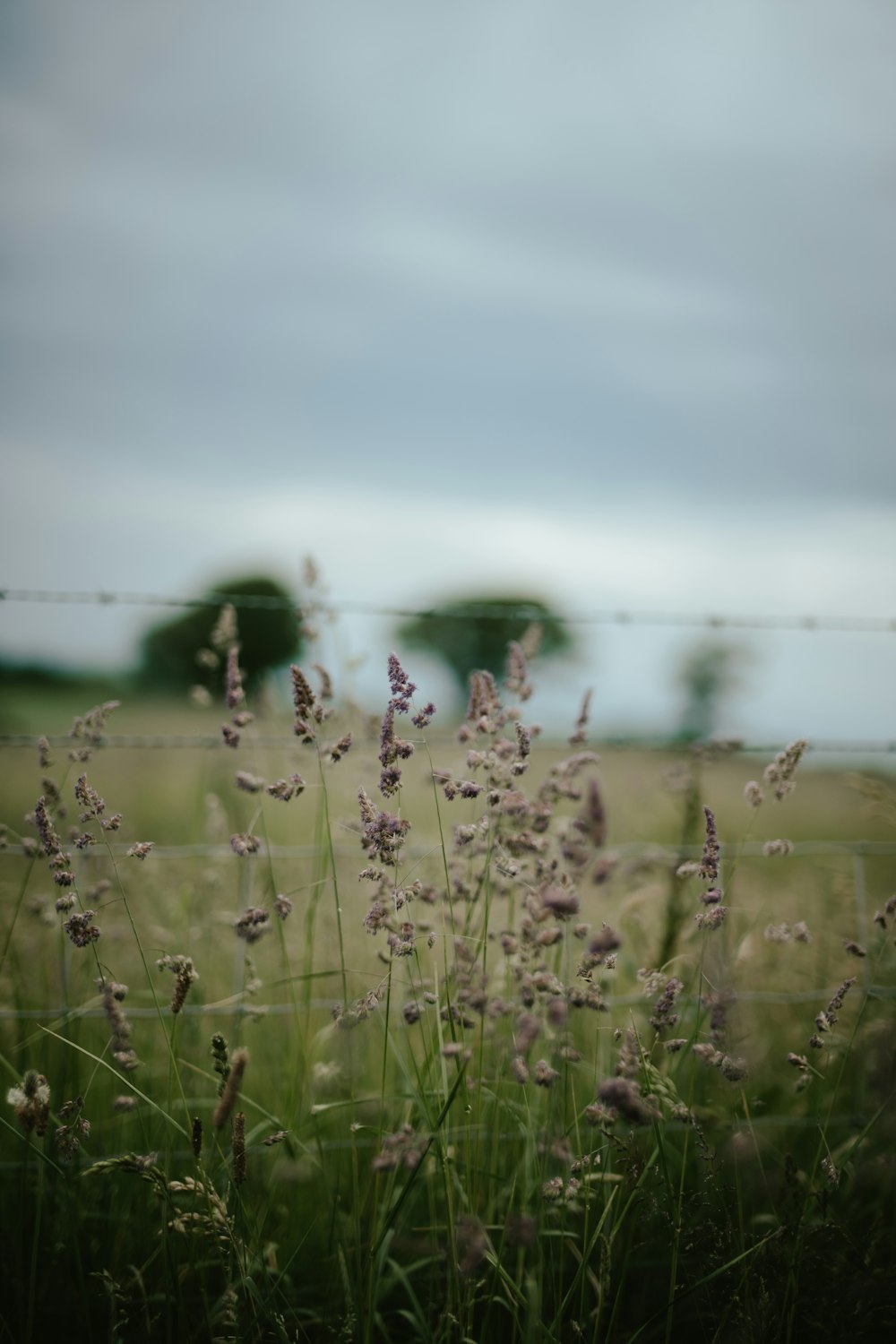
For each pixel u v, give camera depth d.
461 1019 2.35
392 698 2.25
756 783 2.64
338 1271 2.56
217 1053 2.23
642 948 3.46
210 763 4.59
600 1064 2.66
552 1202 2.41
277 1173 2.64
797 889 4.21
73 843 2.88
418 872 3.30
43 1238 2.66
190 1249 2.38
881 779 3.76
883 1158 2.64
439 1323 2.35
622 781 4.65
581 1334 2.28
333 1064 2.86
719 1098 2.98
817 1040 2.44
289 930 3.72
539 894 2.30
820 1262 2.47
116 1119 2.98
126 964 3.84
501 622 32.50
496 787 2.47
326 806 2.57
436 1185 2.73
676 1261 2.48
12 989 3.15
